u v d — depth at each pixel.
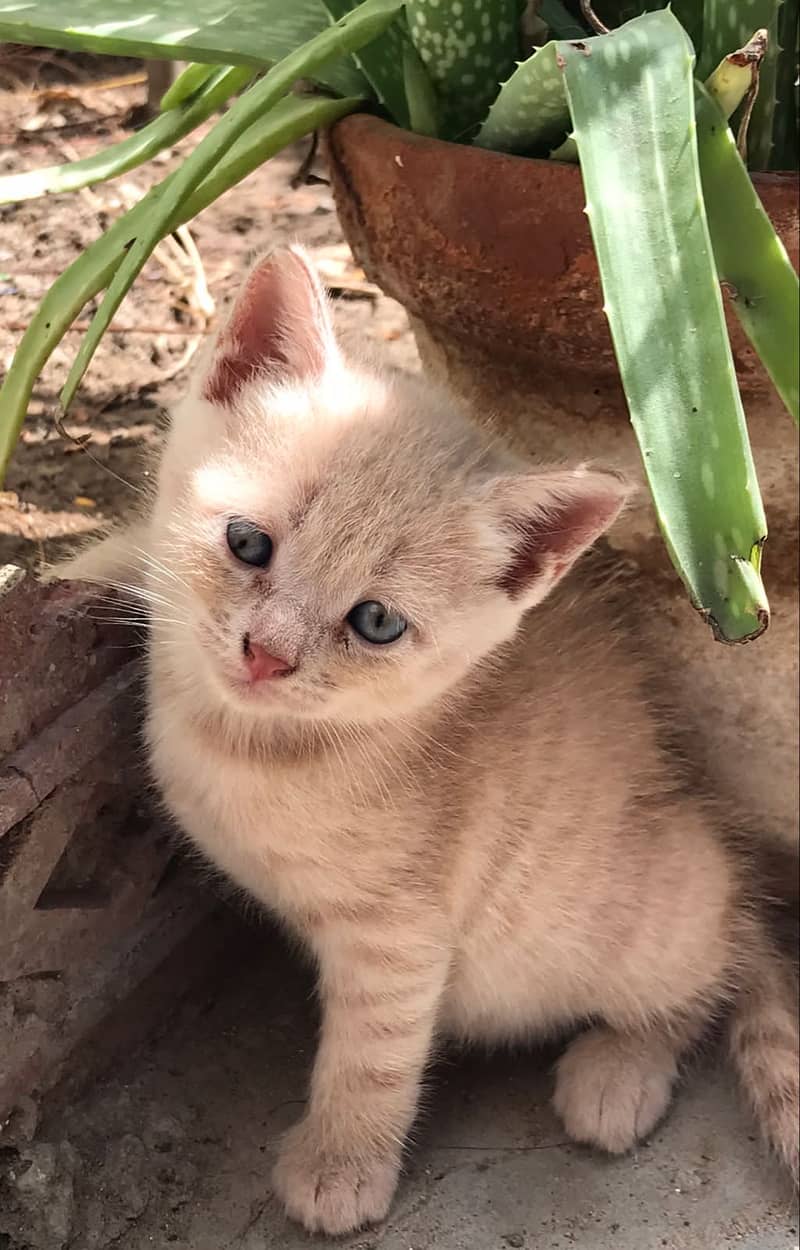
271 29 0.34
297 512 0.31
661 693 0.39
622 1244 0.33
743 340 0.32
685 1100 0.37
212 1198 0.34
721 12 0.32
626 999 0.38
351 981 0.34
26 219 0.52
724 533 0.27
